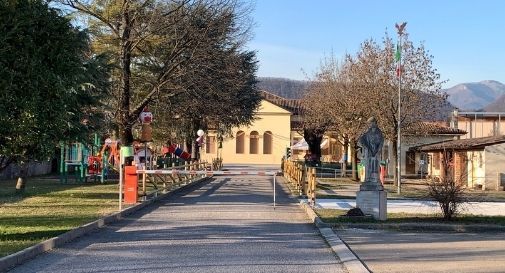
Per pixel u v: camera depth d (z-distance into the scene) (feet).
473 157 123.75
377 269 29.50
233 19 85.92
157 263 30.53
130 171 60.64
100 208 55.16
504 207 68.64
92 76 63.57
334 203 67.46
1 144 33.55
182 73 81.00
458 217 51.03
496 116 188.55
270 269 29.50
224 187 98.53
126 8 76.79
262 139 248.52
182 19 79.00
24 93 32.76
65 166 99.35
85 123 68.18
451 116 183.01
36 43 33.65
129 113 82.17
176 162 140.15
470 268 29.76
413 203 71.82
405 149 173.88
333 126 146.10
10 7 32.14
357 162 139.64
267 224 48.34
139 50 84.84
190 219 50.70
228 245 37.04
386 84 110.73
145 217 51.96
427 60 112.98
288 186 102.17
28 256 31.35
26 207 55.72
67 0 75.00
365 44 118.73
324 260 32.40
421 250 35.83
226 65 94.22
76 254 33.09
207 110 123.54
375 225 46.68
